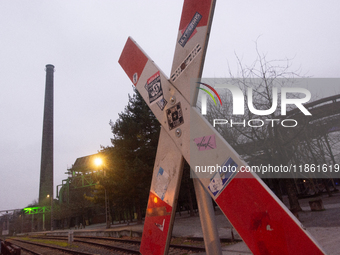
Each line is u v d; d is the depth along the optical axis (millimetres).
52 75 116625
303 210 15609
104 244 15180
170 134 1457
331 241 7004
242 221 1067
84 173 65188
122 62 1912
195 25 1383
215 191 1188
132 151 25500
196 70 1336
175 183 1376
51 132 106562
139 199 27000
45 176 97438
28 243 29781
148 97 1649
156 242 1415
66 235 33969
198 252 8555
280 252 927
